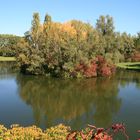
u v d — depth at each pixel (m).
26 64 75.38
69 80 64.06
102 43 76.62
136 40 115.81
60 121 31.75
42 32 82.62
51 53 70.81
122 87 54.72
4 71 79.38
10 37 141.88
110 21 104.38
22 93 47.56
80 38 77.38
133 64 102.19
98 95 46.66
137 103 40.50
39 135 15.19
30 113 34.81
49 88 52.94
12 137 14.76
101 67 71.38
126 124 29.94
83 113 35.16
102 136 3.79
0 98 43.47
